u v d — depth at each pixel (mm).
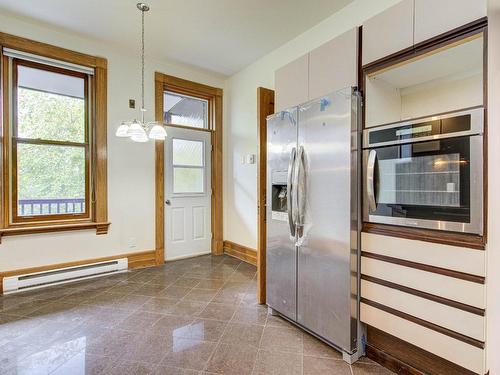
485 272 1301
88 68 3328
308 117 2064
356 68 1875
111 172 3518
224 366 1761
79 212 3375
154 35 3172
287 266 2256
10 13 2762
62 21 2895
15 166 2965
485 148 1306
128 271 3596
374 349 1844
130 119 3623
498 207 1319
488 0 1314
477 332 1324
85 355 1855
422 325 1527
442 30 1478
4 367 1725
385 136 1709
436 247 1468
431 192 1507
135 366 1750
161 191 3922
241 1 2537
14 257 2910
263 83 3723
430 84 1947
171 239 4094
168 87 4027
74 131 3326
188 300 2740
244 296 2846
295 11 2695
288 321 2336
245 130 4086
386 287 1701
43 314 2424
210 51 3555
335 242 1870
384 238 1708
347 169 1797
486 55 1322
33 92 3066
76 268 3230
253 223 3959
